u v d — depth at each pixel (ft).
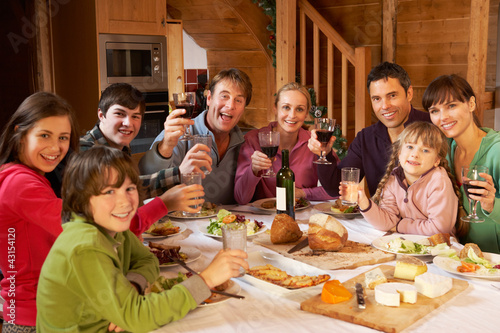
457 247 6.10
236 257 4.58
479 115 14.26
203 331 4.15
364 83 15.35
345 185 6.60
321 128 7.64
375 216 6.82
